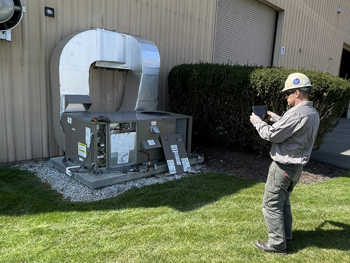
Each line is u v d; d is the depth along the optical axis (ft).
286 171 7.88
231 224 9.87
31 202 10.65
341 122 47.75
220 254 8.16
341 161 20.17
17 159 15.01
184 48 23.16
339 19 49.14
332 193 13.47
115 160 13.23
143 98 17.99
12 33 13.93
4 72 13.94
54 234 8.65
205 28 24.98
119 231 9.04
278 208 8.24
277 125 7.70
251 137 18.11
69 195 11.57
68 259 7.52
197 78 18.93
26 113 14.99
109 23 17.58
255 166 17.01
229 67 17.93
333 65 51.47
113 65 17.08
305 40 40.93
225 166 16.84
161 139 14.74
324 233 9.67
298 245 8.91
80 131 13.07
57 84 14.67
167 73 21.97
